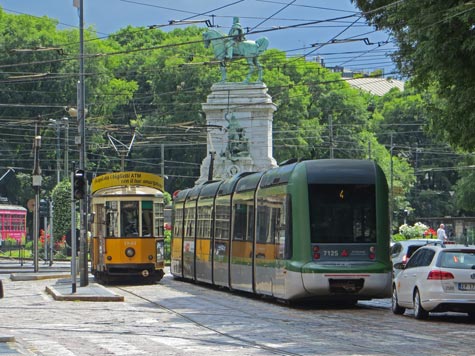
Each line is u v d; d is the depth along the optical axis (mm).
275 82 95938
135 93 103625
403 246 33375
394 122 118250
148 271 39938
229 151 70875
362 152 101125
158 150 98438
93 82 96562
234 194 34406
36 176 51844
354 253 27547
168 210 60562
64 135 95188
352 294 27375
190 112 94250
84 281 36969
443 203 116188
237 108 71750
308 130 96250
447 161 116438
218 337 20000
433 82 28000
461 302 22969
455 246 23984
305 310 27484
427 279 23453
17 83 94688
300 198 27703
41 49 40219
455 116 26156
